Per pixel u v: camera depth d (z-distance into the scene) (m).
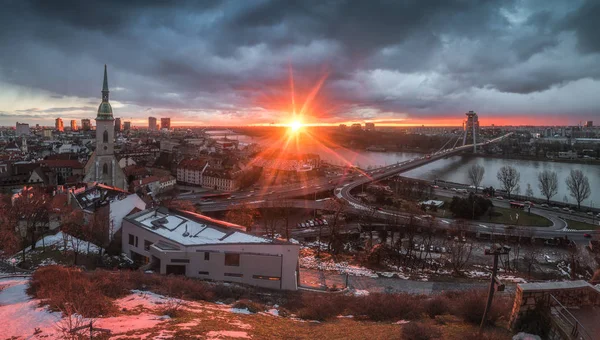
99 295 62.41
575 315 40.88
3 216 124.31
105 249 116.25
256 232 172.12
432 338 46.97
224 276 94.06
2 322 51.84
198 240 99.94
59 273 70.94
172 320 53.84
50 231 129.38
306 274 111.19
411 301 70.12
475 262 140.25
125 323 51.34
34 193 148.62
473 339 43.47
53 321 51.94
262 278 93.56
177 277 85.75
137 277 79.44
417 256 140.88
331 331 54.38
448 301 68.56
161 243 101.75
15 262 103.69
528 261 137.62
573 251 150.88
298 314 66.75
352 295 90.12
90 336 44.03
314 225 186.50
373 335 51.19
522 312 43.16
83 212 130.00
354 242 160.38
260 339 48.38
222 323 54.47
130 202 127.94
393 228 167.38
